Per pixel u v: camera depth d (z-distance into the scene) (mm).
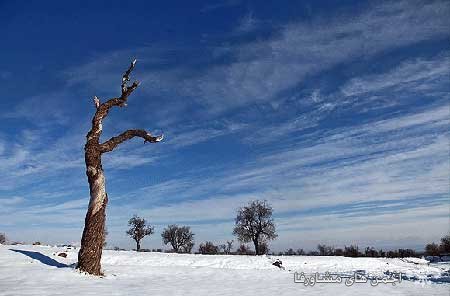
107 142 23812
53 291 17281
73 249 38875
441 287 22422
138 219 80062
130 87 24438
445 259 62938
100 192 23109
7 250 30953
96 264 22688
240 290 20625
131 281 22234
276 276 28594
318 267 45688
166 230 94812
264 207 89875
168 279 24219
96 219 22844
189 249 94500
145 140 24906
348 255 79750
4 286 18156
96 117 23781
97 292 17641
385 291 20906
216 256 45719
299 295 19422
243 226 90000
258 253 89062
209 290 20172
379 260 53688
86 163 23359
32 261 26219
